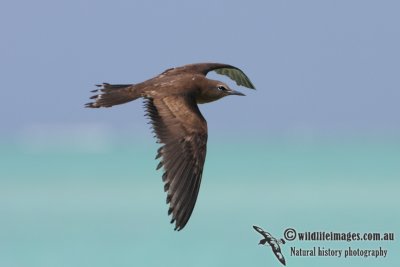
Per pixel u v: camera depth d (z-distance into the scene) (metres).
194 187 12.49
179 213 12.30
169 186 12.40
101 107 13.90
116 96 14.04
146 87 14.09
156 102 13.40
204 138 12.84
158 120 13.00
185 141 12.72
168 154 12.60
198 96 14.83
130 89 14.12
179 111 13.15
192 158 12.64
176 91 13.77
